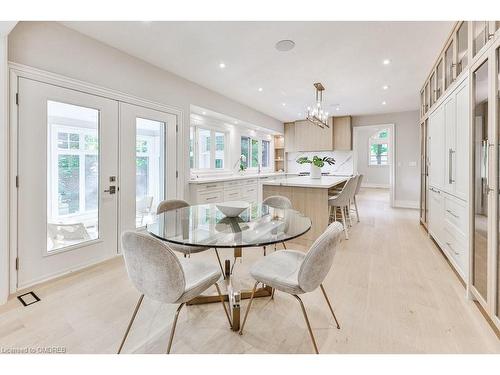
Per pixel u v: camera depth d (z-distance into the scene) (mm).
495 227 1698
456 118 2455
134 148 3217
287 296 2139
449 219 2686
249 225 1986
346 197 3723
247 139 6875
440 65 3129
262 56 3193
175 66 3514
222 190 4820
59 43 2475
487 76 1829
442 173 2938
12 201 2166
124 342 1555
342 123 6961
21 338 1634
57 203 2512
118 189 3037
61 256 2527
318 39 2775
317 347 1539
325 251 1375
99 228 2854
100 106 2822
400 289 2244
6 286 2068
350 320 1805
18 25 2201
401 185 6496
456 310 1922
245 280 2420
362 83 4207
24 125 2234
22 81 2215
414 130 6305
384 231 4160
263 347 1547
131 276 1383
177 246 2168
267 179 6586
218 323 1781
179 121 3926
